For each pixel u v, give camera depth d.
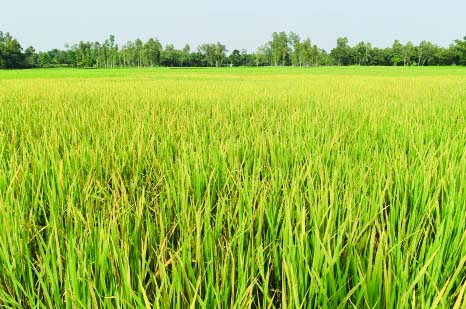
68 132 5.22
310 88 16.05
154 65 128.88
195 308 1.60
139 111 7.23
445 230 2.02
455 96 10.94
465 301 1.37
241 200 2.47
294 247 1.76
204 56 135.38
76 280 1.60
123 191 2.59
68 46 151.88
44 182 2.97
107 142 4.33
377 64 124.50
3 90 14.23
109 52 124.50
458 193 2.52
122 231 2.03
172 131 5.22
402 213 2.24
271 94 12.08
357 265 1.72
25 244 2.00
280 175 2.94
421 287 1.57
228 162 3.69
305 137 4.50
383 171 3.02
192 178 3.10
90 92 13.01
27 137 4.63
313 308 1.70
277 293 1.93
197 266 1.89
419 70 65.25
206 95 11.70
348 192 2.57
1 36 119.75
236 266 1.95
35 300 1.89
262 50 127.94
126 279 1.55
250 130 5.30
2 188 2.88
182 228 2.13
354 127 5.59
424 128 5.22
